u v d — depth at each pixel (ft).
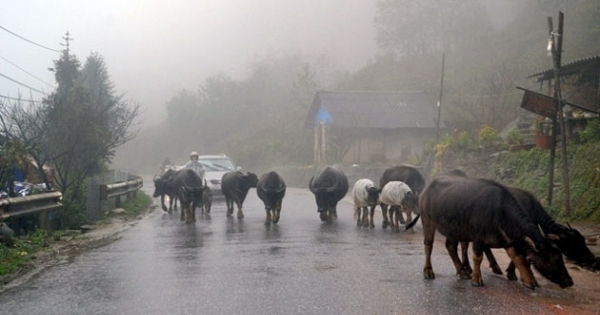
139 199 93.97
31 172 76.59
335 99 161.99
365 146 156.15
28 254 44.21
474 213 31.48
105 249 47.47
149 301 29.89
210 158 106.93
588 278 34.60
